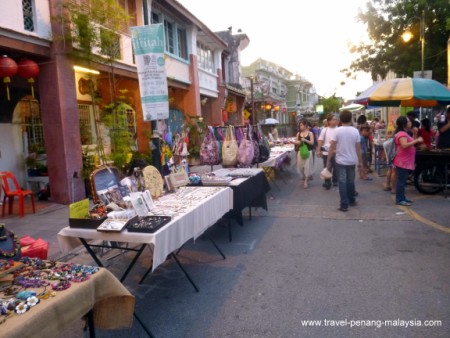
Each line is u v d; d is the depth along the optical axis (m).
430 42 17.53
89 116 11.54
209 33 17.17
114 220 3.66
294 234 6.06
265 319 3.50
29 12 7.55
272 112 34.69
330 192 9.32
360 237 5.70
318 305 3.71
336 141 7.30
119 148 9.23
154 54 6.92
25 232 6.48
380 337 3.12
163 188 5.32
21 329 1.95
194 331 3.35
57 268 2.71
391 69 19.39
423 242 5.35
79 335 3.40
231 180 6.16
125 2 11.16
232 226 6.69
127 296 2.73
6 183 7.70
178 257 5.23
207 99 19.88
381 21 18.73
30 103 10.05
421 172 8.30
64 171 8.39
